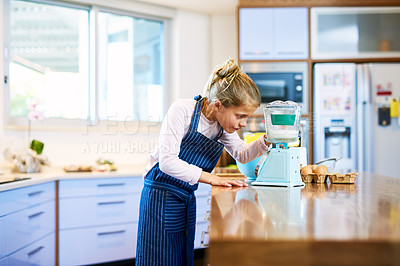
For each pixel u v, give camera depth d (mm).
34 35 3674
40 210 2814
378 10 4066
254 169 1808
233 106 1468
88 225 3232
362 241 678
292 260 683
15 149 3387
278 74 4039
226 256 689
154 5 4195
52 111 3779
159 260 1640
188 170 1499
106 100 4043
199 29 4465
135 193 3467
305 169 1715
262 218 869
